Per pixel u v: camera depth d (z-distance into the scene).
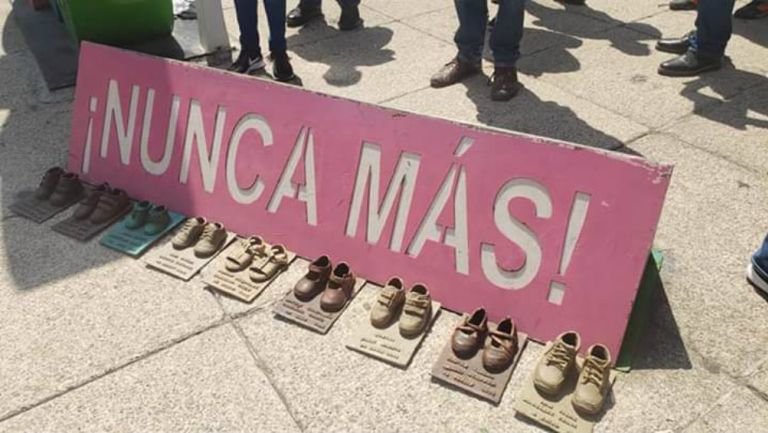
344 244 2.62
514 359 2.19
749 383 2.09
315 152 2.67
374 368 2.21
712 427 1.95
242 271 2.63
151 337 2.35
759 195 2.99
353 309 2.44
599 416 2.00
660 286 2.45
